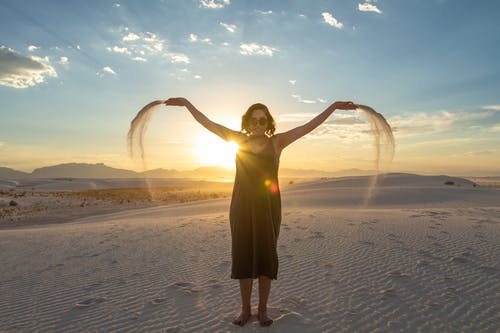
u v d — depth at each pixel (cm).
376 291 518
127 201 4578
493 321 416
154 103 400
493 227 1031
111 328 424
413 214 1418
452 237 885
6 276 688
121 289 572
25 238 1153
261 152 397
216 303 486
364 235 924
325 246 814
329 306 465
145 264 725
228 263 700
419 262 661
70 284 616
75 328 430
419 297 493
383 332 390
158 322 433
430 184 5719
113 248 900
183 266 696
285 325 405
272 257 396
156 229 1196
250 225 394
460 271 609
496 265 641
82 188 9725
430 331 393
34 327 439
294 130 404
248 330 394
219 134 405
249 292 414
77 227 1513
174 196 5566
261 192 396
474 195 3247
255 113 399
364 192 3459
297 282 569
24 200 4497
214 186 10350
